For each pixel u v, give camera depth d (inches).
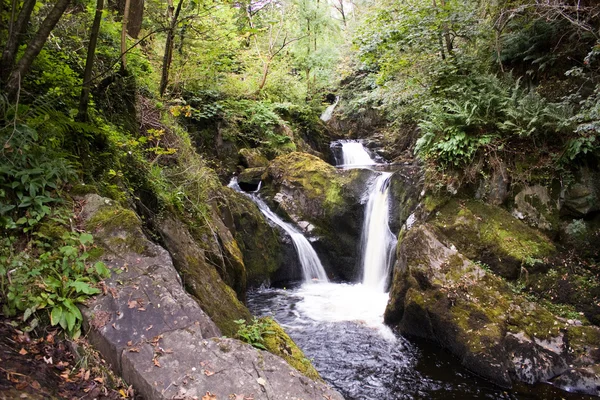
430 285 234.4
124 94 234.7
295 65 619.2
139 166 201.8
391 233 331.3
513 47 305.6
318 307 290.2
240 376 99.3
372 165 528.1
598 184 236.1
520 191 257.0
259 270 336.8
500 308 213.8
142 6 291.6
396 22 305.3
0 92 125.0
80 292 111.7
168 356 100.6
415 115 391.5
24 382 83.8
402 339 239.0
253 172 419.8
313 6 619.8
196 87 407.2
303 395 98.5
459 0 306.0
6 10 145.6
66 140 152.3
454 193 273.0
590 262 227.5
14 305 102.0
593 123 211.9
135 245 132.3
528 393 183.2
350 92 646.5
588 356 188.4
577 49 277.4
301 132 560.7
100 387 94.2
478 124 271.0
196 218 235.8
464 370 204.2
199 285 174.2
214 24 341.1
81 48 199.9
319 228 373.1
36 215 123.2
